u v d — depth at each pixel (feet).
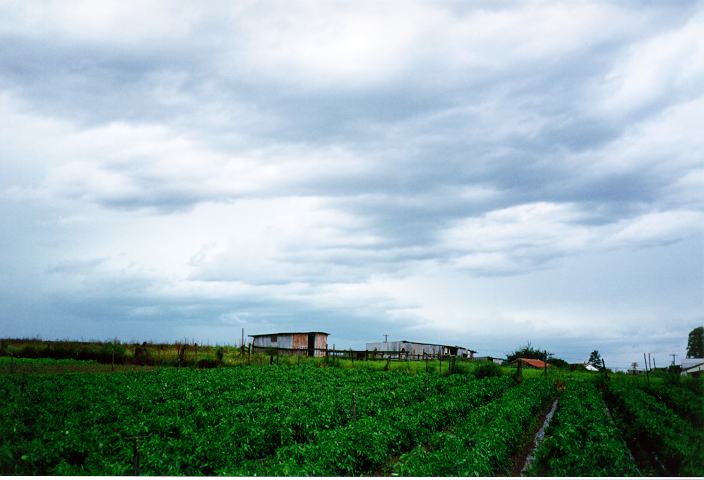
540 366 243.81
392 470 63.21
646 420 83.87
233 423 73.46
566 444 65.10
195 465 56.44
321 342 220.02
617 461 59.36
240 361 176.35
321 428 77.82
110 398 91.25
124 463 54.70
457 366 173.17
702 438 77.20
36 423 73.10
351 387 116.98
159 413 82.43
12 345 170.40
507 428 72.95
